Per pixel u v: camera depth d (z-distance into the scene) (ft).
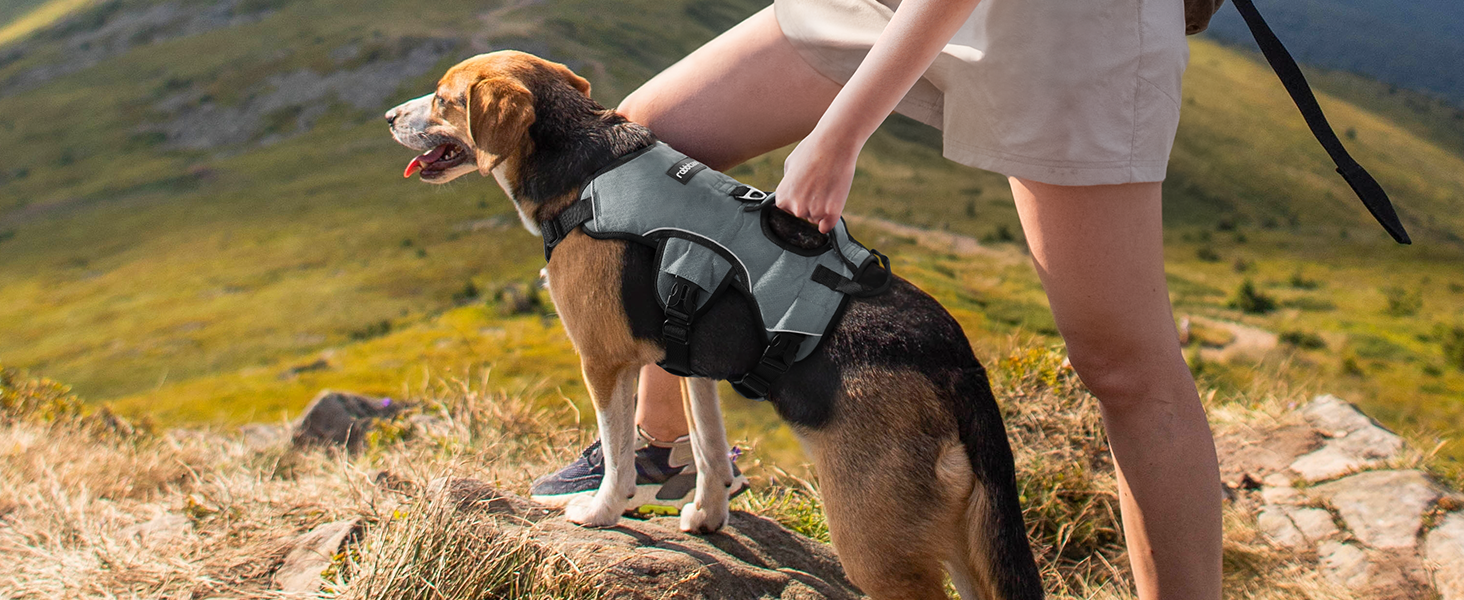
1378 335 250.37
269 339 254.68
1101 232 6.53
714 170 8.09
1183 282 310.24
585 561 7.86
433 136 9.34
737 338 7.25
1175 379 6.84
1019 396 13.85
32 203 389.19
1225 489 12.93
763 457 13.65
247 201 384.06
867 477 6.96
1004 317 227.61
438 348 228.22
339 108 453.58
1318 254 343.87
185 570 8.96
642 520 9.27
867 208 354.95
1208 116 460.55
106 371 242.37
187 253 337.52
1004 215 354.74
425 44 485.15
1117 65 6.28
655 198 7.56
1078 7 6.24
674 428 9.45
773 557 9.07
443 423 14.90
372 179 398.83
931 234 330.95
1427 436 13.53
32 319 287.07
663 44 485.15
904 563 7.04
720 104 8.25
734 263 7.25
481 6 531.09
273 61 490.08
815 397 7.10
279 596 8.16
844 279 7.25
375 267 310.45
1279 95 493.77
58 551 10.07
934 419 6.93
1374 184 6.55
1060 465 12.67
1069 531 11.76
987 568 6.98
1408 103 556.51
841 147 6.30
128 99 475.31
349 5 551.59
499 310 261.24
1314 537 11.44
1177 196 397.19
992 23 6.58
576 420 14.88
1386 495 11.62
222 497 11.34
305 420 18.39
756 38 8.08
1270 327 259.19
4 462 15.19
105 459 15.93
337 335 253.85
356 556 8.61
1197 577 6.98
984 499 6.97
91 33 555.28
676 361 7.61
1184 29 6.77
